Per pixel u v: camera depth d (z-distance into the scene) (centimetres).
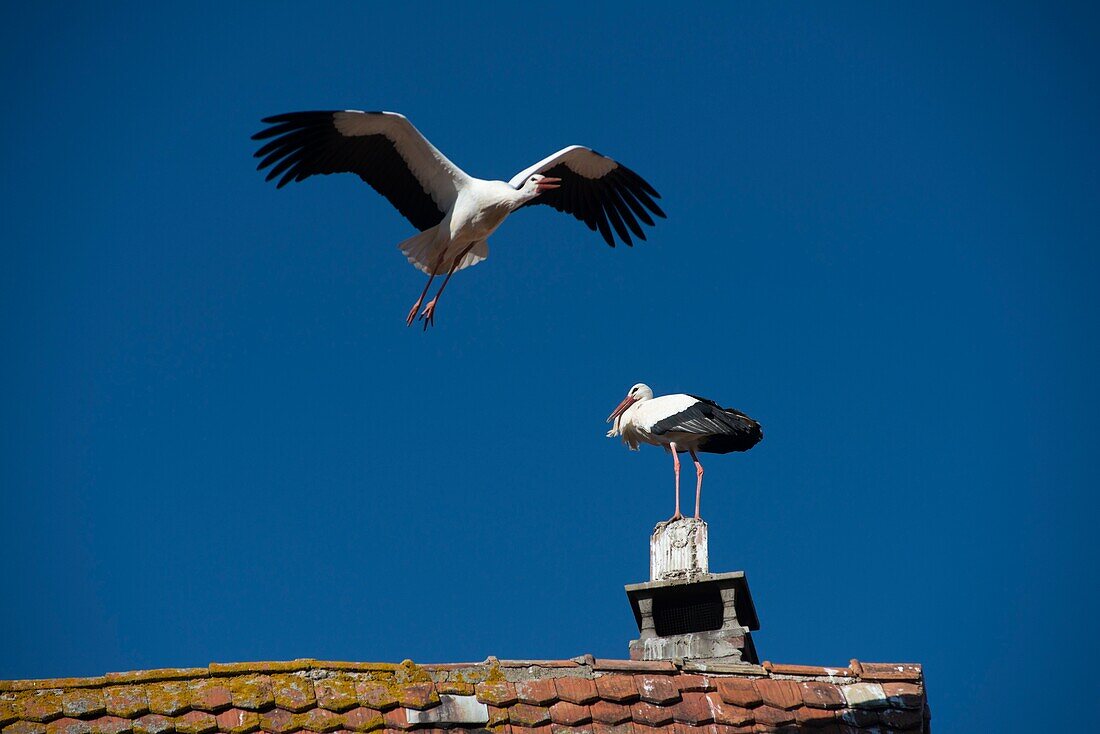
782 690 1200
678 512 1461
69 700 1076
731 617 1340
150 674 1118
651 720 1146
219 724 1070
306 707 1099
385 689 1132
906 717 1193
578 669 1196
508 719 1120
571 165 1814
